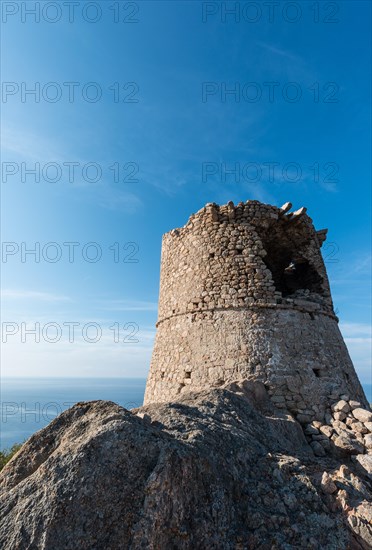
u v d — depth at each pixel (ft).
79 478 14.99
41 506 14.42
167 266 52.42
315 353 40.42
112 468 15.48
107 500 14.57
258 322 40.68
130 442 16.40
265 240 51.62
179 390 40.34
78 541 13.48
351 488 20.34
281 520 16.92
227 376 37.99
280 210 48.24
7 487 16.92
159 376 45.03
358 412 33.81
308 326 42.19
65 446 16.99
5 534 13.98
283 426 31.40
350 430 32.86
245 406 29.94
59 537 13.51
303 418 35.04
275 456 22.12
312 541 16.17
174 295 48.32
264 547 15.48
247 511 17.19
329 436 32.45
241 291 42.52
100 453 15.87
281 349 39.27
